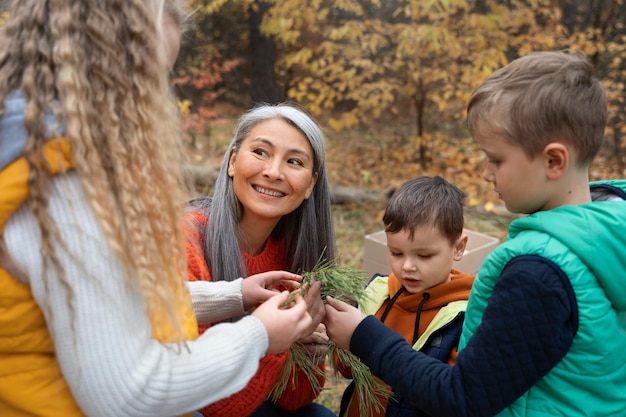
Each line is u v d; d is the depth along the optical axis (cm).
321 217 200
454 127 828
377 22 580
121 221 97
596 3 802
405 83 664
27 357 102
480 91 125
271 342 121
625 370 122
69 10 94
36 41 95
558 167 117
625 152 719
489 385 116
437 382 125
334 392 298
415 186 183
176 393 103
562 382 118
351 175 693
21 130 91
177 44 115
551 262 112
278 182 177
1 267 95
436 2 519
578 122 115
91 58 95
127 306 97
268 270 200
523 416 121
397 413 170
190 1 668
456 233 179
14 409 105
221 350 110
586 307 112
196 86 888
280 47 927
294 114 181
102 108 95
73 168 94
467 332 133
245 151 179
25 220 94
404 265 180
